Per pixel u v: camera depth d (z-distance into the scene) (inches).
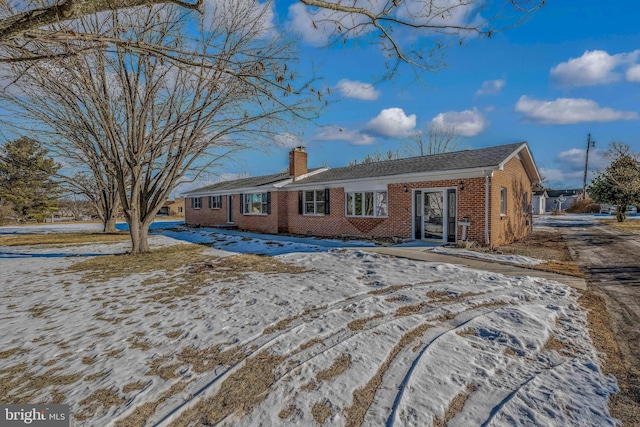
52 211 1524.4
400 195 507.2
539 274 273.3
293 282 264.8
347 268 313.6
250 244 523.2
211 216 986.7
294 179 706.2
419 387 114.0
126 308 214.1
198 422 99.8
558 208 2009.1
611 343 147.1
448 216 462.3
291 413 102.5
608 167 944.3
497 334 154.3
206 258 398.0
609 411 100.9
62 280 301.9
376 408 103.7
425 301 206.8
